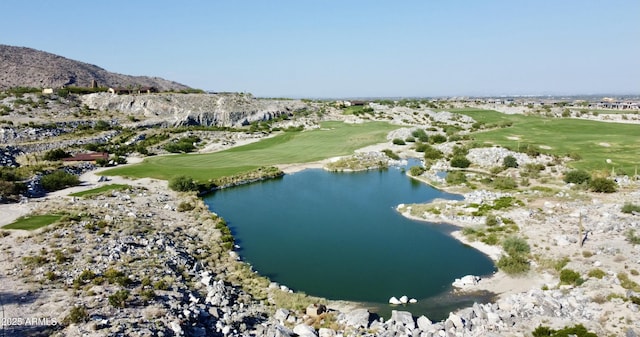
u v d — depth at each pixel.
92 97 160.50
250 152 113.81
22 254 36.09
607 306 29.12
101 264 35.03
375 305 34.41
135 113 157.12
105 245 39.47
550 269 38.62
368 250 46.75
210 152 115.12
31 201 58.00
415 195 71.88
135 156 105.69
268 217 60.16
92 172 85.06
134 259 37.16
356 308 33.88
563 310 29.80
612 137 108.50
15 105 130.62
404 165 99.56
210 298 32.69
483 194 65.75
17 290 29.23
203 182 78.12
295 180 86.12
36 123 116.75
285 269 41.88
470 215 56.19
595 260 37.69
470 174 84.50
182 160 101.56
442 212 58.28
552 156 89.06
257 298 34.78
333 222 57.44
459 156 92.19
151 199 63.50
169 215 55.75
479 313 29.86
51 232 42.12
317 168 98.00
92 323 25.27
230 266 41.09
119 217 50.28
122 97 161.75
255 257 45.12
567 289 33.09
